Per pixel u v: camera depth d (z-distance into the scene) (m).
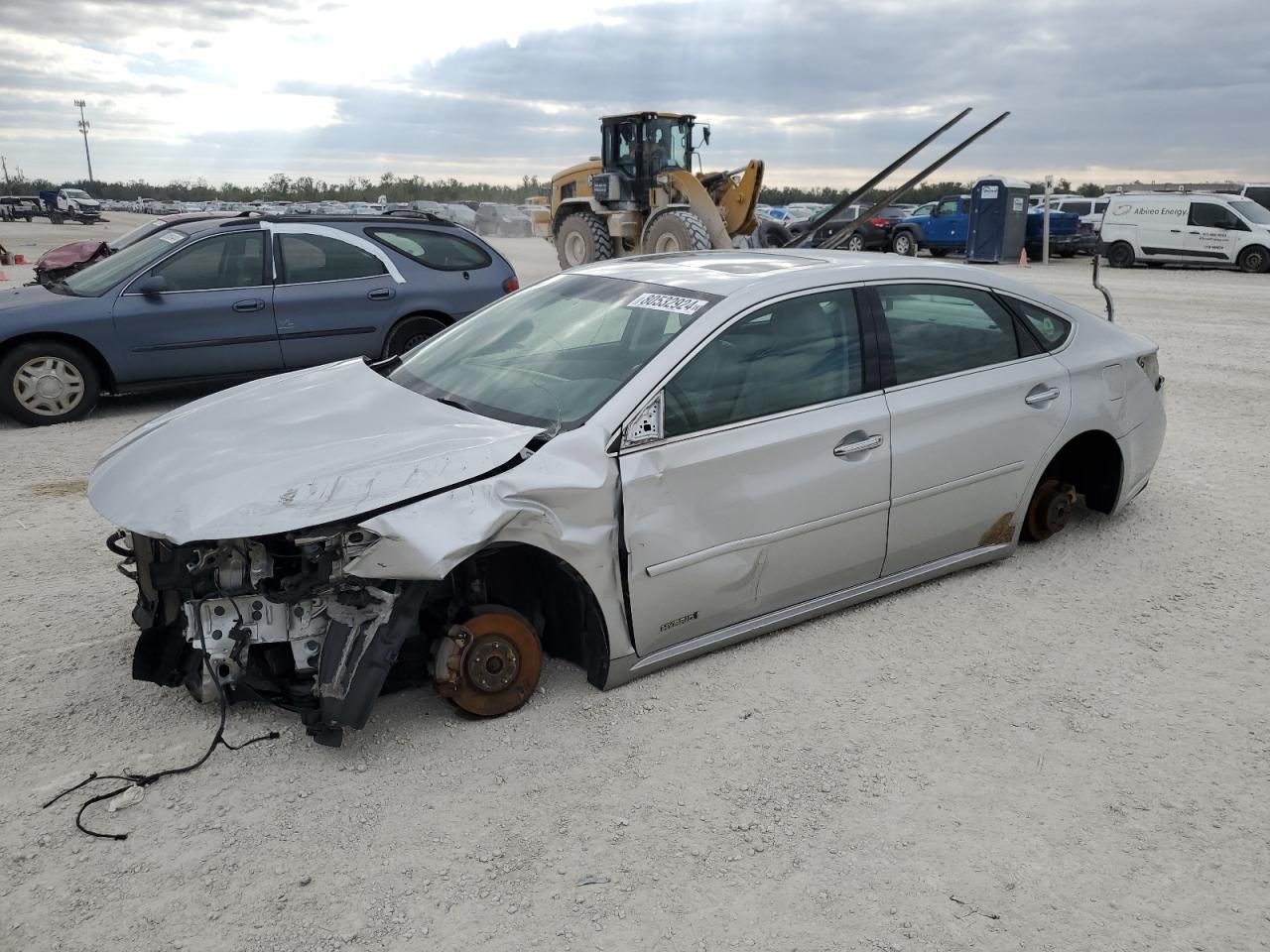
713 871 2.68
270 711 3.45
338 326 8.54
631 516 3.37
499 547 3.15
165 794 2.98
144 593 3.46
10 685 3.62
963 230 27.52
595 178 18.03
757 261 4.36
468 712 3.36
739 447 3.59
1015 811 2.95
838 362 3.92
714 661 3.83
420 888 2.61
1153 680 3.73
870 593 4.21
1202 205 23.02
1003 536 4.61
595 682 3.57
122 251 8.77
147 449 3.47
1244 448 6.96
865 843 2.80
